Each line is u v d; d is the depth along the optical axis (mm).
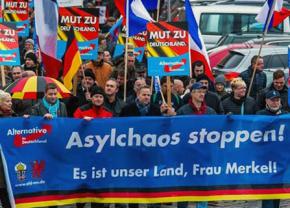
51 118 16562
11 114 17125
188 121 16984
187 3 21547
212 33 34875
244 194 17250
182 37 18719
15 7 27984
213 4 36312
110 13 43344
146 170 16984
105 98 19656
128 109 18531
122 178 16938
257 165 17250
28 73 20688
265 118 17172
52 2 21000
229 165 17172
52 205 16703
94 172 16844
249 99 20312
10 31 20406
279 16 22656
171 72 18781
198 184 17125
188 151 17047
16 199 16453
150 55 18781
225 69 28406
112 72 24062
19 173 16438
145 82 21672
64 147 16688
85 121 16703
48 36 21078
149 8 23641
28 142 16453
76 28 22172
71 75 20031
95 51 22375
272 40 30094
